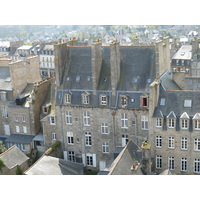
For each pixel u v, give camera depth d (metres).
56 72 75.94
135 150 63.44
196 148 60.94
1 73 95.69
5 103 90.81
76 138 76.56
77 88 74.94
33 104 84.62
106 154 74.62
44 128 80.69
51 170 62.97
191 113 61.22
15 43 184.50
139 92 69.62
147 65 72.38
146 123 69.31
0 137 92.94
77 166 68.56
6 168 67.00
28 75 96.25
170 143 62.66
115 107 70.75
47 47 165.88
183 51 136.25
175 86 76.19
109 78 73.44
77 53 78.69
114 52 69.50
